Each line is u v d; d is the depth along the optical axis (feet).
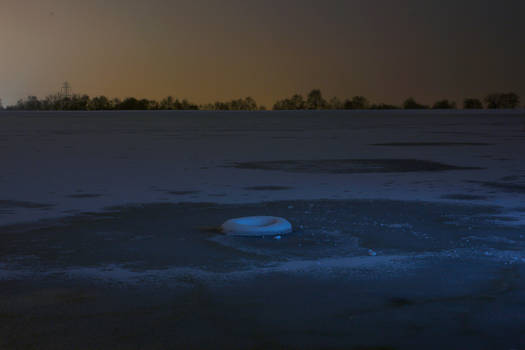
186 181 40.75
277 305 14.19
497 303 14.35
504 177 43.37
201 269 17.67
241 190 36.14
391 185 38.70
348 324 12.93
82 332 12.49
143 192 35.14
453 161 56.44
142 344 11.84
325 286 15.83
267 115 241.76
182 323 13.00
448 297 14.84
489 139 92.22
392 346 11.75
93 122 169.99
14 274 17.13
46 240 21.81
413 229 24.00
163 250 20.20
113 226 24.59
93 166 51.42
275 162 55.47
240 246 20.83
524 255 19.54
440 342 11.95
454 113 265.75
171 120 188.34
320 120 187.01
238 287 15.75
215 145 79.51
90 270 17.56
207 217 26.76
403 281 16.34
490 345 11.82
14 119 195.42
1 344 11.87
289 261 18.67
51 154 64.59
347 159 58.80
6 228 24.13
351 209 29.01
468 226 24.70
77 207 29.58
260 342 11.93
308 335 12.29
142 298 14.80
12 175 44.24
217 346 11.73
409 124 154.71
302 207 29.63
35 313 13.67
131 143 83.41
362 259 18.94
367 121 177.17
